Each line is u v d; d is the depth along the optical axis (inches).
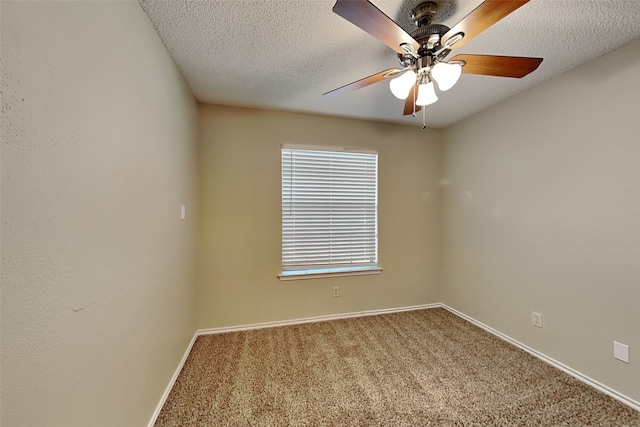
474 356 80.3
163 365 60.1
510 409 58.8
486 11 38.2
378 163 114.9
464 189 109.1
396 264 117.6
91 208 33.9
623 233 60.5
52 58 27.2
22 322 24.2
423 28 48.1
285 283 103.7
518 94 85.7
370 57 66.3
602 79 64.4
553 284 75.4
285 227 105.3
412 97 67.0
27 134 24.4
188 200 80.8
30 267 25.0
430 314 114.0
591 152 66.5
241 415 57.1
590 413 57.3
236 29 55.4
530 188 81.9
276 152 102.0
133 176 45.2
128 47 43.5
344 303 110.7
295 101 93.0
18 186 23.5
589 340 66.7
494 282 94.8
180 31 55.7
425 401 61.4
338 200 111.0
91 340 34.1
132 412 45.3
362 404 60.4
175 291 68.4
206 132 95.4
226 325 97.7
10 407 23.0
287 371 72.8
